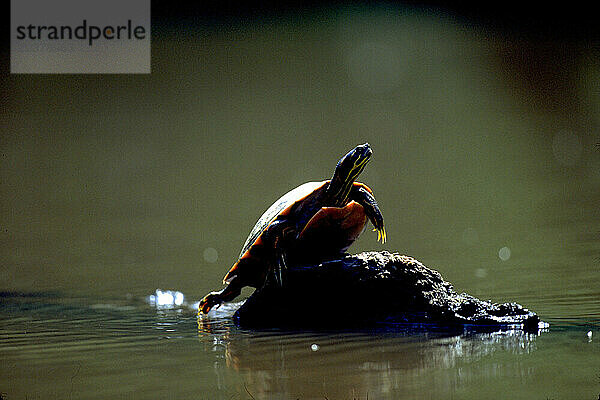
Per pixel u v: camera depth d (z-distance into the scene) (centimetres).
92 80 4384
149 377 796
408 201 2555
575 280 1323
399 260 1096
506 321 1005
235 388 741
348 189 1112
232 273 1138
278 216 1099
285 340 977
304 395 710
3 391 757
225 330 1076
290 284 1113
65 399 724
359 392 714
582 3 4600
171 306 1322
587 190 2481
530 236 1883
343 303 1085
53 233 2402
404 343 923
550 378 738
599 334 938
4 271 1806
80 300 1398
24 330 1103
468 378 748
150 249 2106
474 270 1517
